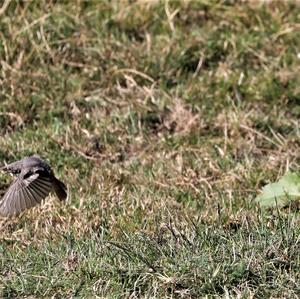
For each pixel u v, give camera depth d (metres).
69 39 15.54
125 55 15.39
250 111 14.61
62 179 12.92
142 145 14.01
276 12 16.42
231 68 15.52
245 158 13.65
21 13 15.83
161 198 12.25
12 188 8.99
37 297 10.12
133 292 10.02
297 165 13.33
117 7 16.19
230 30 16.17
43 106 14.54
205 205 12.18
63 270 10.39
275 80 15.22
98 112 14.57
